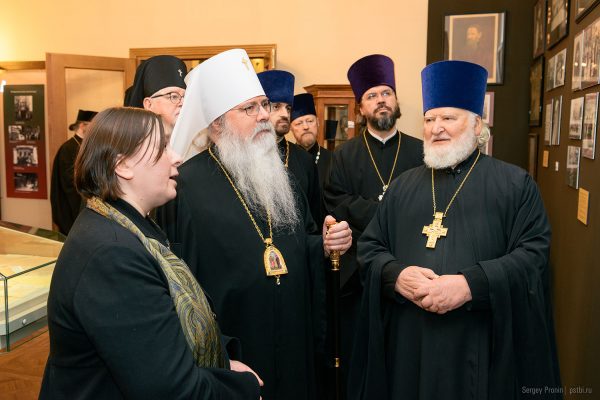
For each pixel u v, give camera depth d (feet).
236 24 15.88
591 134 7.92
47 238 5.32
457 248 5.62
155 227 4.02
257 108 5.85
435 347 5.41
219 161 5.98
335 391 6.51
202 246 5.60
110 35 16.66
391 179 9.12
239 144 5.77
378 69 9.25
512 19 14.10
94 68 15.80
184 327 3.50
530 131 13.96
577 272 8.81
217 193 5.77
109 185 3.48
